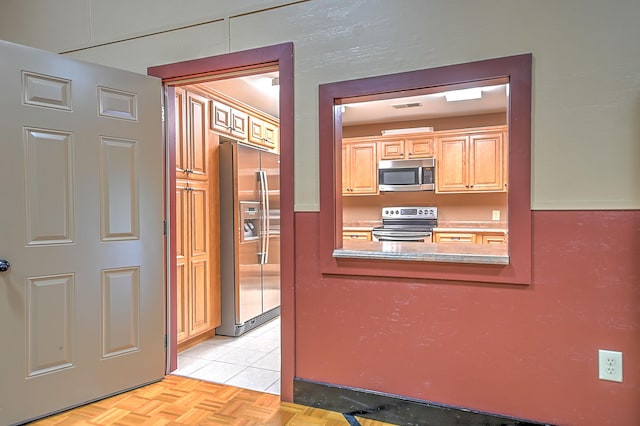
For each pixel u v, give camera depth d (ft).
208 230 10.46
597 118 5.46
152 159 7.79
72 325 6.86
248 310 11.45
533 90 5.73
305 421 6.55
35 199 6.48
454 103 14.61
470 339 6.12
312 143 6.97
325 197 6.89
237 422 6.49
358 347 6.76
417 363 6.42
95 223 7.08
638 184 5.32
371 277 6.66
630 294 5.37
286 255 7.16
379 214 18.25
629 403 5.40
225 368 8.73
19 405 6.36
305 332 7.09
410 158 16.76
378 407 6.63
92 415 6.69
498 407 6.00
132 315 7.55
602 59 5.43
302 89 7.01
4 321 6.24
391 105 14.84
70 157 6.81
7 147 6.23
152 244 7.80
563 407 5.69
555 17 5.62
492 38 5.93
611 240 5.44
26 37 9.19
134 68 8.21
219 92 11.09
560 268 5.65
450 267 6.19
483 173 15.72
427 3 6.27
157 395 7.40
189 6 7.79
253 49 7.30
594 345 5.53
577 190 5.57
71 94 6.82
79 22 8.68
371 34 6.59
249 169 11.61
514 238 5.83
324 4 6.86
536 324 5.78
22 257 6.38
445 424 6.25
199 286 10.08
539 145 5.71
